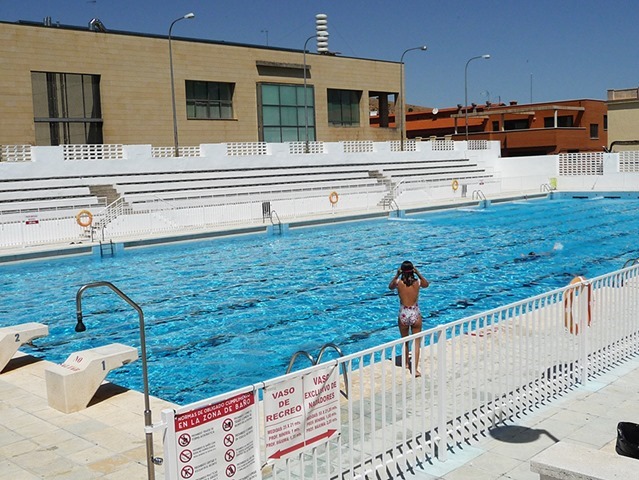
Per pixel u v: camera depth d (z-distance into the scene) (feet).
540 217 114.32
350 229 102.42
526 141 194.70
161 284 62.64
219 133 145.69
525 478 19.98
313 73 164.25
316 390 17.61
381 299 54.49
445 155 168.25
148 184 112.27
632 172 152.46
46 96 122.62
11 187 98.84
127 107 130.72
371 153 151.74
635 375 29.58
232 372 37.24
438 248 81.66
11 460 22.41
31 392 29.55
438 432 21.70
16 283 64.34
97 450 23.09
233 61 147.33
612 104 170.40
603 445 22.04
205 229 93.81
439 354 21.62
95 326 48.03
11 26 114.93
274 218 106.83
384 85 182.09
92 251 79.66
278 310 51.55
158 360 39.63
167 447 14.46
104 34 126.62
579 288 28.17
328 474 18.24
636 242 83.41
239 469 15.92
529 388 25.82
